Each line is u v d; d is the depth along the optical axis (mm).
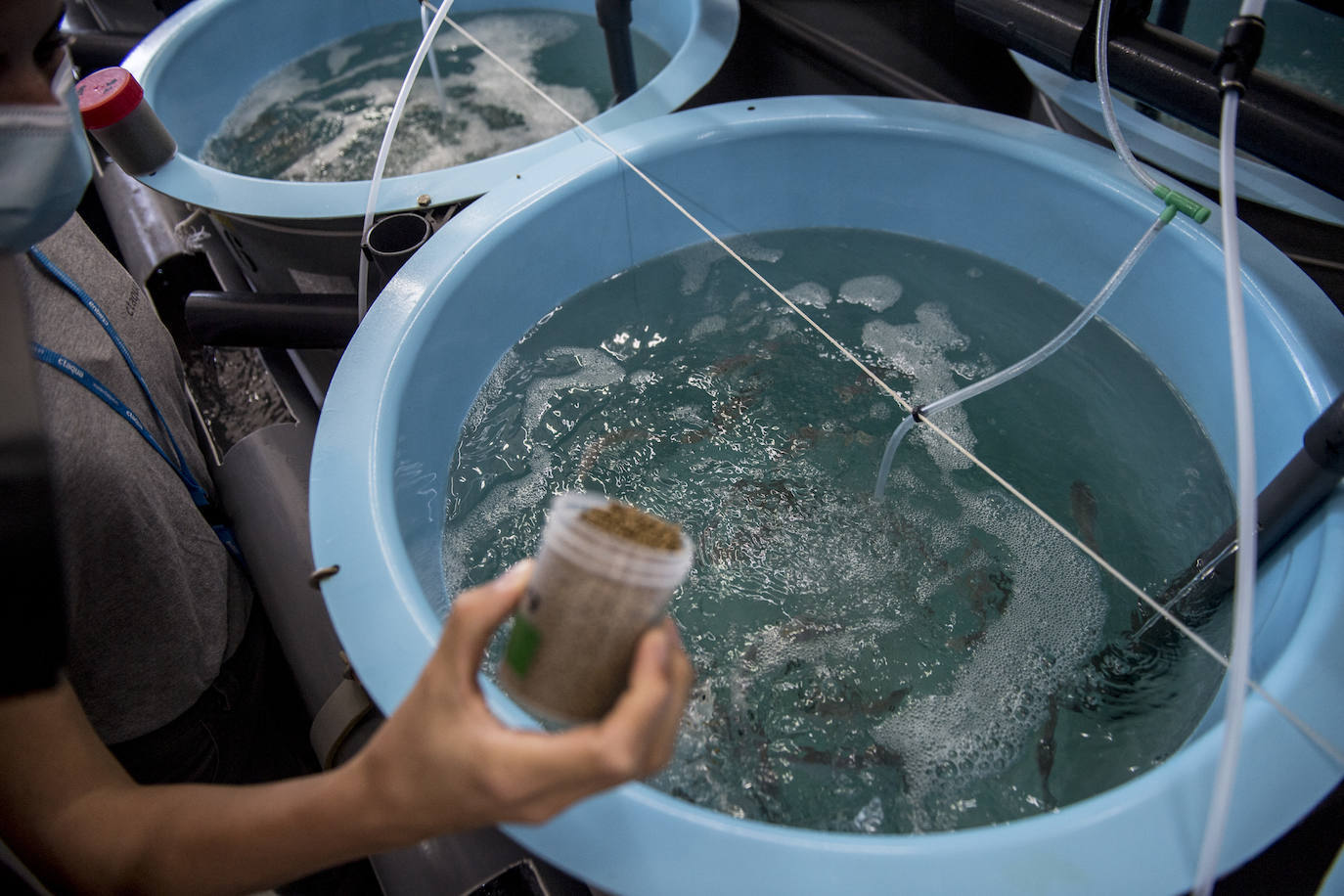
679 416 1190
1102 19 910
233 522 1222
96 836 532
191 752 908
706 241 1394
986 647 954
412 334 1038
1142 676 908
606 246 1312
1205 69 960
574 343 1268
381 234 1178
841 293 1318
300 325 1298
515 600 431
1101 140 1312
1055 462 1108
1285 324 942
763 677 940
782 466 1134
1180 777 652
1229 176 663
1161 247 1087
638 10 1956
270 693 1163
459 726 419
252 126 1866
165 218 1730
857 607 997
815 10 1758
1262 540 849
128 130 1283
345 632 780
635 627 439
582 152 1249
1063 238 1215
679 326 1292
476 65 2025
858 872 616
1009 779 853
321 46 2064
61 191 631
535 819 435
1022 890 605
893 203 1340
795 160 1310
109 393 784
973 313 1270
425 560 987
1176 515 1036
